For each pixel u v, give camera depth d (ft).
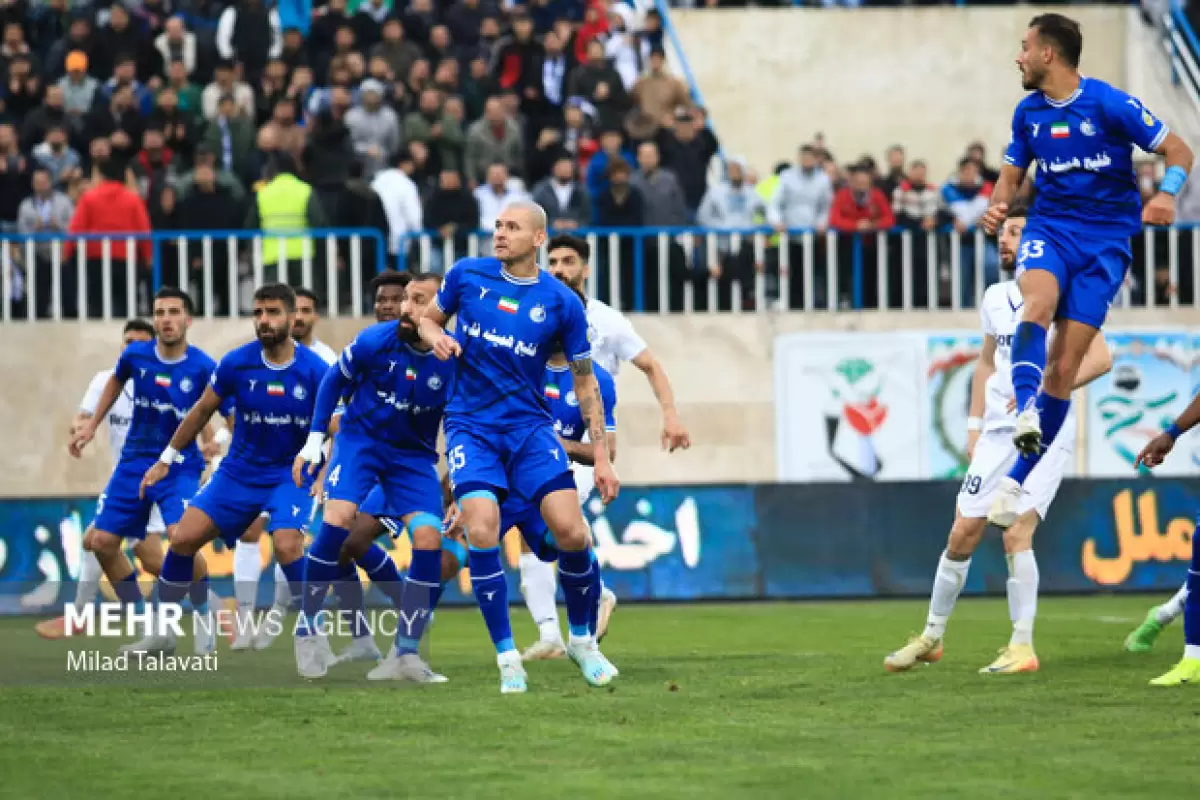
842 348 202.90
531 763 65.31
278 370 105.40
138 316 198.08
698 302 203.92
